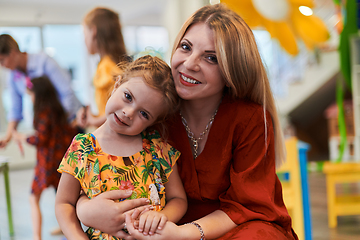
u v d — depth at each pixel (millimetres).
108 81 1893
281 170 2143
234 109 1116
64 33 6586
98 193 1008
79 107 2701
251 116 1101
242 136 1102
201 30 1035
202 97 1066
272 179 1087
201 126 1165
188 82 1046
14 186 4762
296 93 5836
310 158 5871
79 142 1048
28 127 6242
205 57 1027
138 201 999
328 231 2695
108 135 1096
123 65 1199
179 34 1098
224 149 1116
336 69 5402
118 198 996
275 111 1165
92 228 1019
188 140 1153
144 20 6988
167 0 5328
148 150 1125
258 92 1110
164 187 1103
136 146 1114
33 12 6250
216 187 1131
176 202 1105
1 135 6121
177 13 4590
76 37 6641
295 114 6328
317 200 3557
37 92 2525
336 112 5379
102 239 984
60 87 2635
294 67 6094
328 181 2814
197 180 1137
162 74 1072
